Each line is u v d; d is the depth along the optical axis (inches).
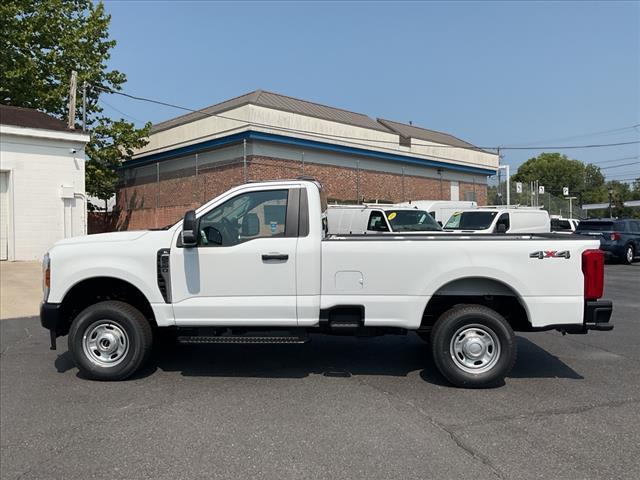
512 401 196.2
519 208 695.7
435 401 196.7
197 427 172.4
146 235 224.8
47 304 222.1
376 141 1266.0
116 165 1230.3
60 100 1019.9
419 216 615.5
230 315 217.0
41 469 143.9
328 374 232.7
